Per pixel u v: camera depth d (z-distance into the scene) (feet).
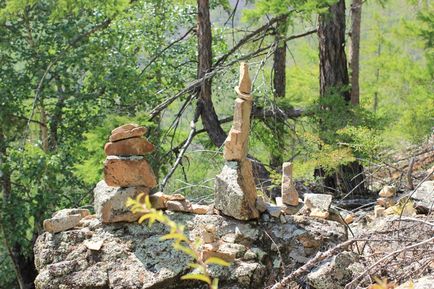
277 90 60.95
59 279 19.27
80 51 53.88
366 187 46.44
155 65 56.75
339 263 17.93
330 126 45.09
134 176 19.86
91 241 19.75
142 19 58.80
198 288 18.90
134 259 19.29
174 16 58.90
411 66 70.54
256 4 44.32
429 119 50.06
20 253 54.19
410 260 18.08
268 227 19.85
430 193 27.81
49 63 54.85
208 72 48.65
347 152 39.78
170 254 19.13
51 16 50.65
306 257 19.40
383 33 76.89
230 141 19.81
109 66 53.93
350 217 26.91
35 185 51.55
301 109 48.93
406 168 44.34
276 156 50.93
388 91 74.18
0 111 54.39
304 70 65.41
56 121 55.47
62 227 20.12
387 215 26.43
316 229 19.79
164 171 48.49
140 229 19.80
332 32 49.90
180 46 58.44
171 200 20.16
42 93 54.08
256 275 18.81
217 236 19.54
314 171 46.88
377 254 18.57
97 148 42.47
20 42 55.52
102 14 55.67
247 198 19.72
